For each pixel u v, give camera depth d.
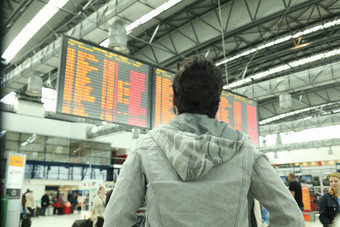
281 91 10.69
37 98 17.14
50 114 18.11
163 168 0.73
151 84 4.64
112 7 6.59
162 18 9.95
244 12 8.51
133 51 11.95
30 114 16.56
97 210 5.77
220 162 0.71
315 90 15.52
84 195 9.69
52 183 16.56
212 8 9.32
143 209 2.48
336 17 9.62
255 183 0.77
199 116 0.78
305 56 12.79
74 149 18.00
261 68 13.82
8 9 8.92
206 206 0.68
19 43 9.73
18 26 9.72
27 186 15.64
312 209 13.04
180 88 0.83
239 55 11.25
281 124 17.98
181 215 0.67
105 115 4.04
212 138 0.72
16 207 7.10
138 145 0.79
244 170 0.74
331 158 22.11
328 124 16.52
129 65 4.47
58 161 17.16
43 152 16.67
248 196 0.80
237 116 5.75
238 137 0.80
